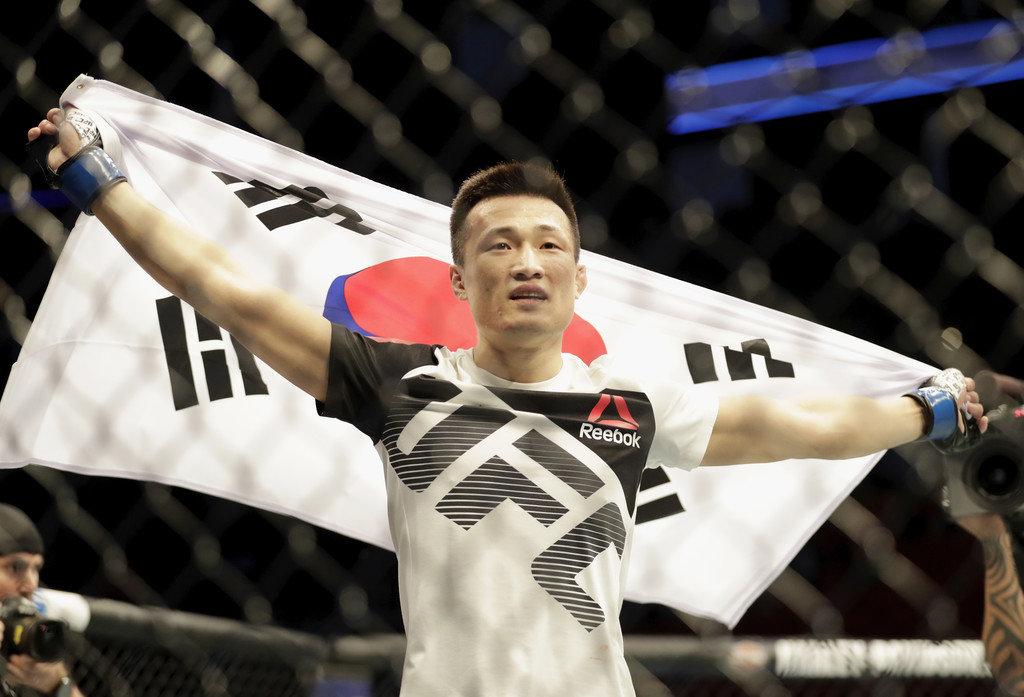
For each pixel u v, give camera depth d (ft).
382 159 20.20
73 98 11.22
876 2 17.39
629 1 19.40
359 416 9.12
